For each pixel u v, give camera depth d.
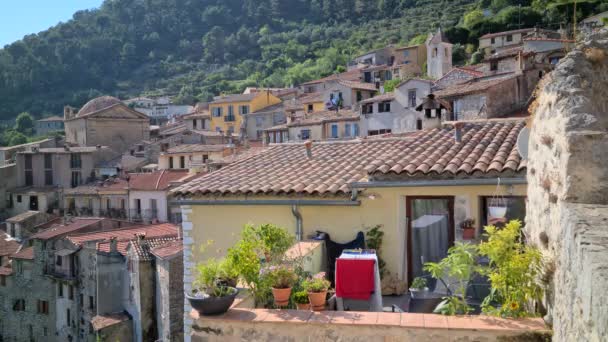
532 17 76.19
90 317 33.88
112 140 72.31
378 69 81.38
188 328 11.70
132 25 171.62
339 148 13.63
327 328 5.77
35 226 48.44
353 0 164.00
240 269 6.50
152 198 49.72
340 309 8.05
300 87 94.81
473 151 10.08
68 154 63.94
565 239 4.36
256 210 11.22
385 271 9.93
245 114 75.75
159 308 29.86
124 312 32.47
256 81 129.88
